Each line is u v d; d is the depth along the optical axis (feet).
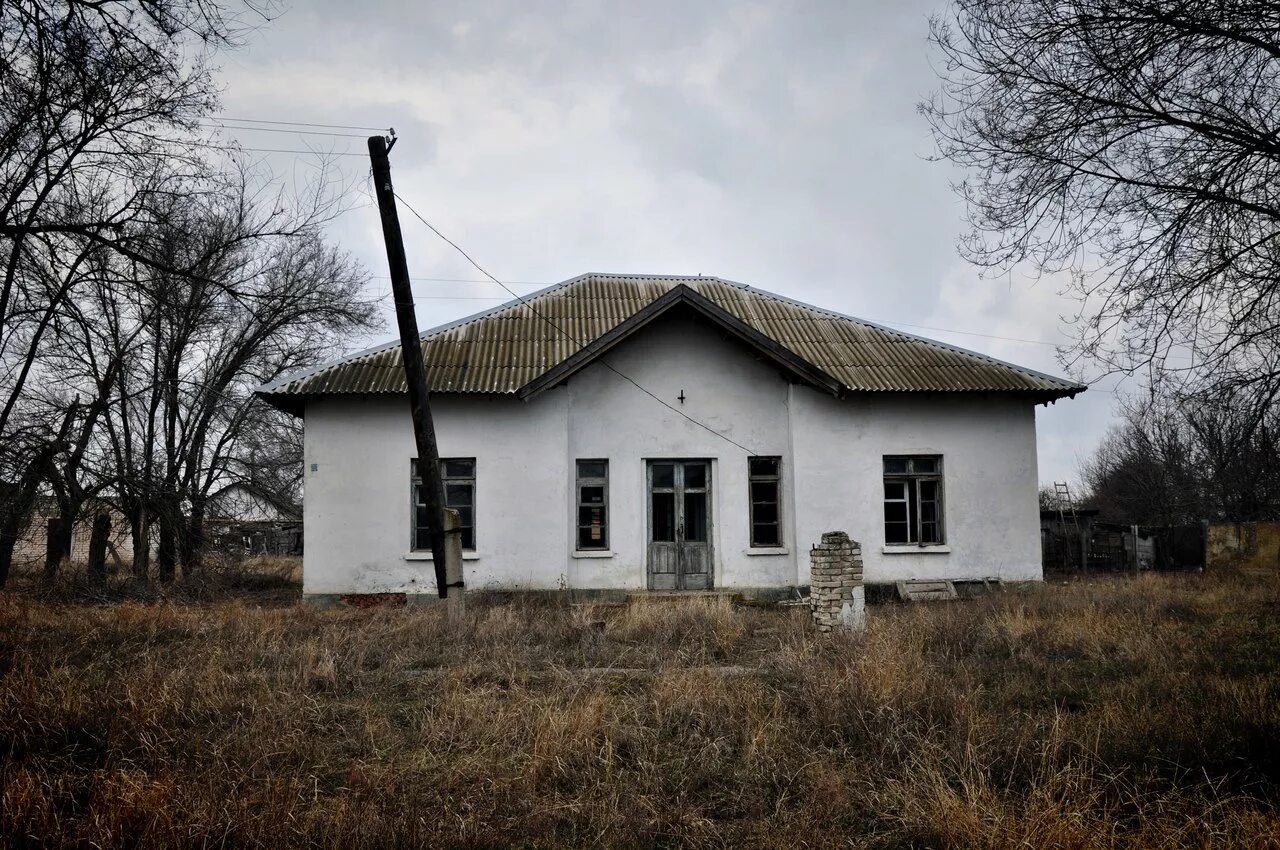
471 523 60.34
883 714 23.12
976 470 63.05
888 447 62.44
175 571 72.90
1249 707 22.27
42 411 61.21
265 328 80.74
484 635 37.81
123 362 66.33
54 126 38.17
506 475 60.18
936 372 63.57
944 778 18.86
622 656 33.65
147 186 46.14
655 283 76.13
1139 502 125.08
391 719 25.05
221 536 72.08
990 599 52.75
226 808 16.99
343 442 59.77
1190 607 46.96
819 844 16.43
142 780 18.29
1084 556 86.12
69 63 31.81
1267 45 28.73
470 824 17.03
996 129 34.04
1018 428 63.62
